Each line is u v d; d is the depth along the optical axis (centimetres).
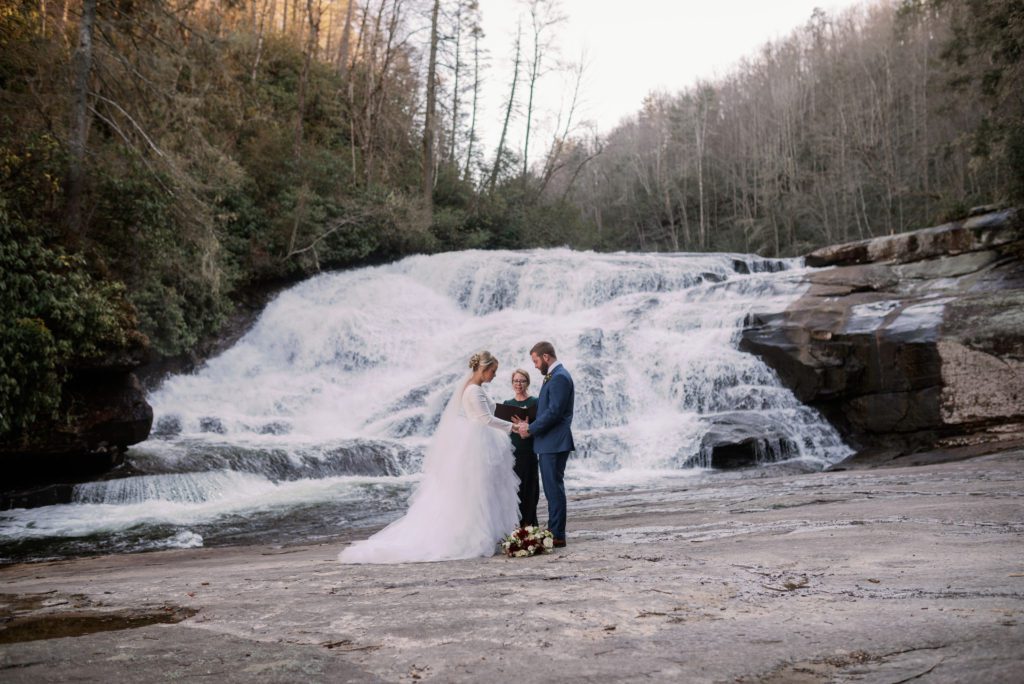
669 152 7919
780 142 6700
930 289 2111
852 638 306
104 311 1427
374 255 3512
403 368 2469
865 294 2162
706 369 2017
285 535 1148
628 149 8519
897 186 5203
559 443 680
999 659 259
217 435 1903
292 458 1634
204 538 1144
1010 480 1015
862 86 6444
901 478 1169
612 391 2030
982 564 452
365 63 4528
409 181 4269
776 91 7144
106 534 1161
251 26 4019
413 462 1758
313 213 3148
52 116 1722
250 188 3130
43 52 1678
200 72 2566
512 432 696
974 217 2303
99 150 1898
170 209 1941
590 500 1266
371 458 1723
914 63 5956
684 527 813
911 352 1744
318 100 4106
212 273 2127
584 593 438
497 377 2191
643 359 2145
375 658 314
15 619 453
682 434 1786
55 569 870
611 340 2242
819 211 5919
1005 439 1606
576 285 2791
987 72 2359
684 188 7150
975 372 1648
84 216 1789
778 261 2886
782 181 6381
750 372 1994
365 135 4078
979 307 1784
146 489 1413
